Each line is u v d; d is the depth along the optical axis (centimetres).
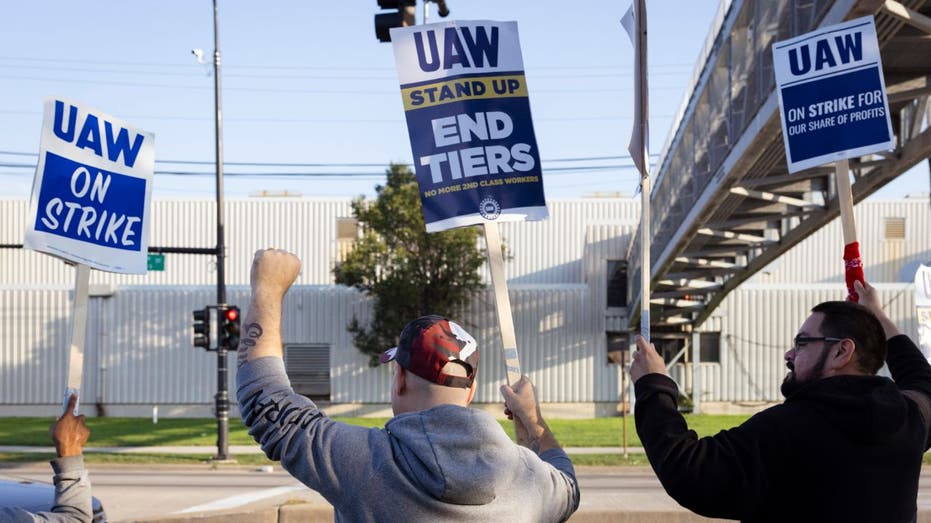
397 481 245
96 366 3562
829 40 491
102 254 430
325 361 3588
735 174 1633
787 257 4644
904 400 301
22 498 612
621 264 3634
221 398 2252
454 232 3356
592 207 4606
